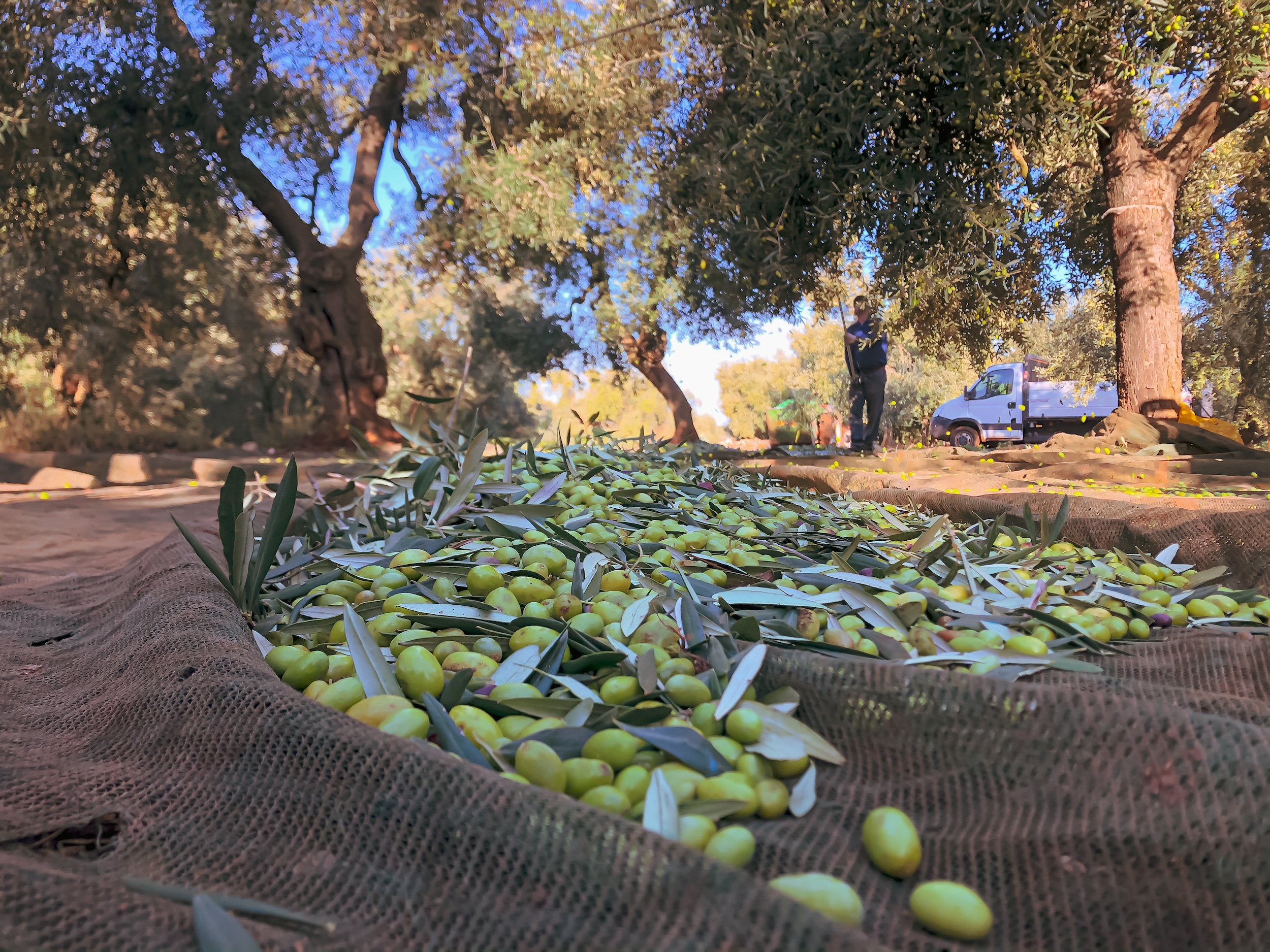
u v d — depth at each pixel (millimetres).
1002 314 13977
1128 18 8117
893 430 31438
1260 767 1003
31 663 2029
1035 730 1164
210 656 1491
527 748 1151
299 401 23688
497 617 1786
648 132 14016
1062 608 2043
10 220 13344
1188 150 9539
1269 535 2893
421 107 16250
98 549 4184
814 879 904
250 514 1976
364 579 2111
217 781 1185
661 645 1597
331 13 14203
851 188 8719
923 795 1191
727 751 1230
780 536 2891
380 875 982
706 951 784
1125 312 9820
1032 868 1014
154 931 812
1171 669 1751
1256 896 933
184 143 13734
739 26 9914
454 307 25281
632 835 894
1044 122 8398
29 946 758
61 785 1170
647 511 3135
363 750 1110
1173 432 8422
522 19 13992
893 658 1659
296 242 15516
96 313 16547
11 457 10578
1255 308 17719
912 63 8211
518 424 26766
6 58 11375
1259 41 7844
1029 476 7066
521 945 857
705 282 13789
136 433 19719
